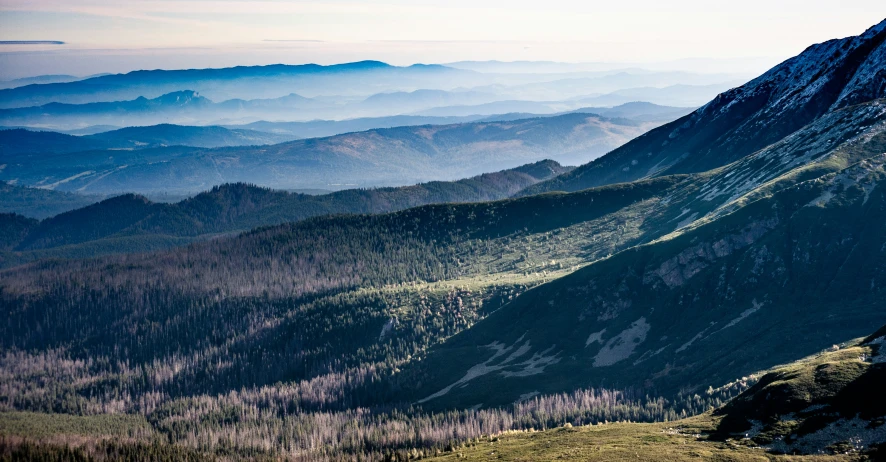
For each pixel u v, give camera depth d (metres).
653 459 183.62
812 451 169.12
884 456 157.00
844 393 179.62
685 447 189.88
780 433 179.00
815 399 183.00
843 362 191.62
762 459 170.38
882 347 193.38
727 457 175.12
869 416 170.88
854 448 164.00
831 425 173.50
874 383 178.00
